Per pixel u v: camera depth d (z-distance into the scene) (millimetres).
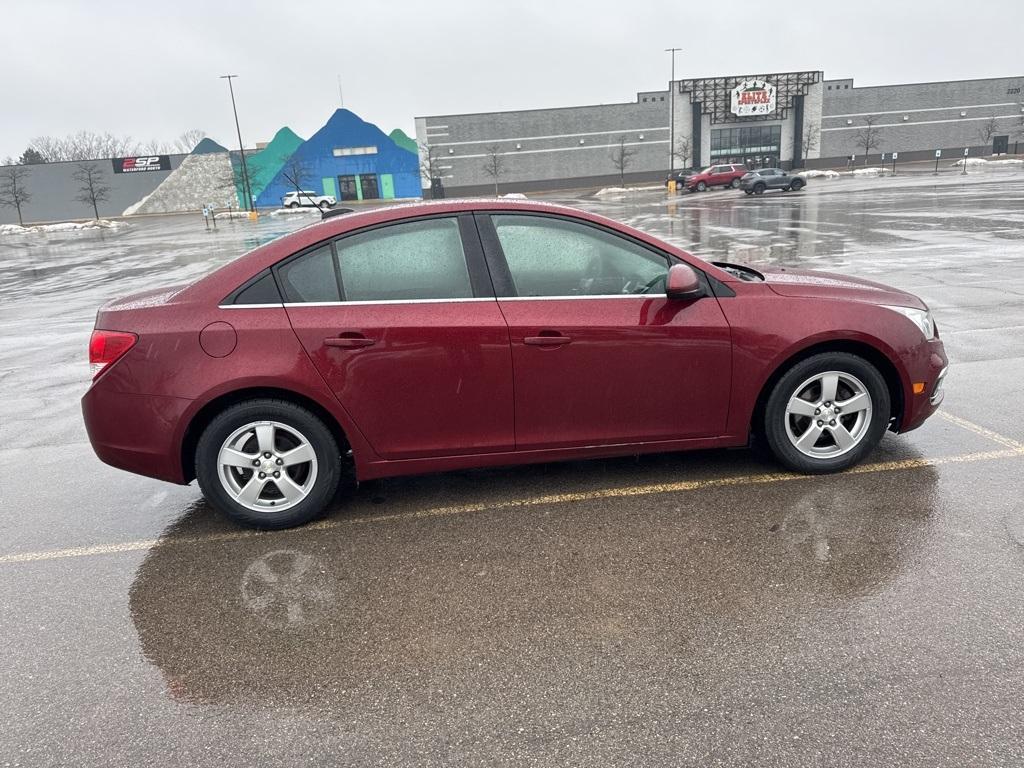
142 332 3420
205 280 3533
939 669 2357
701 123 64938
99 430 3508
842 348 3803
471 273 3543
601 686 2379
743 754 2055
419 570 3207
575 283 3611
